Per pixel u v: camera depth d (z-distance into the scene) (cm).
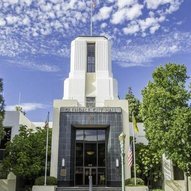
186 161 2509
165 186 3073
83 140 3312
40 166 3047
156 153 3125
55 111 3269
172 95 2712
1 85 2758
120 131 3177
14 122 3466
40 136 3275
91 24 4575
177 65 2831
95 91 4119
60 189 2791
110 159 3072
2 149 3350
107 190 2773
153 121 2728
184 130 2473
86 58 4294
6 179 2917
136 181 2825
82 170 3212
